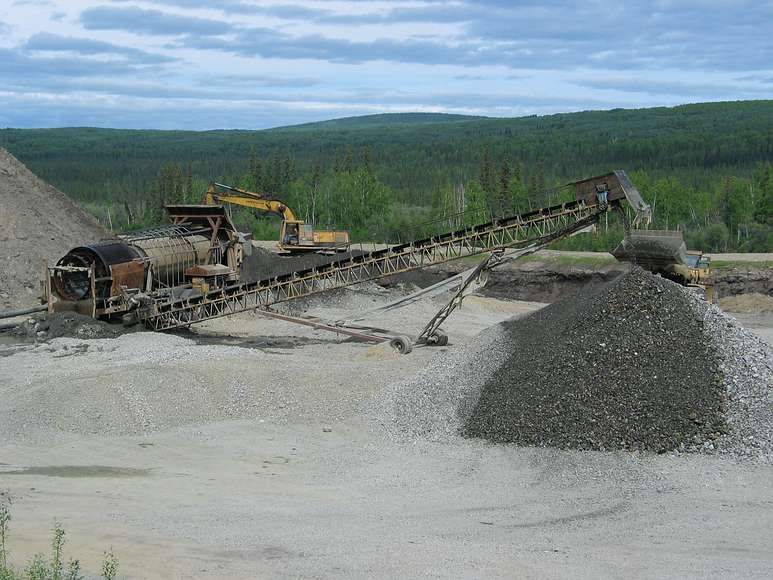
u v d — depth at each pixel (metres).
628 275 20.98
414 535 12.88
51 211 44.19
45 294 33.47
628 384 18.20
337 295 45.03
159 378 22.23
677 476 15.73
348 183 94.56
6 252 39.47
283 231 50.31
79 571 10.36
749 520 13.57
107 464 17.59
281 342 34.31
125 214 106.00
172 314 33.50
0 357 28.48
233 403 22.08
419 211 101.62
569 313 21.53
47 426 19.95
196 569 10.62
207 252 39.31
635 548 12.29
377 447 19.45
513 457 17.75
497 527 13.58
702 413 17.23
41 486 15.34
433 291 31.77
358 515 14.20
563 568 11.17
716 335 19.28
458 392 20.81
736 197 83.62
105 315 33.44
